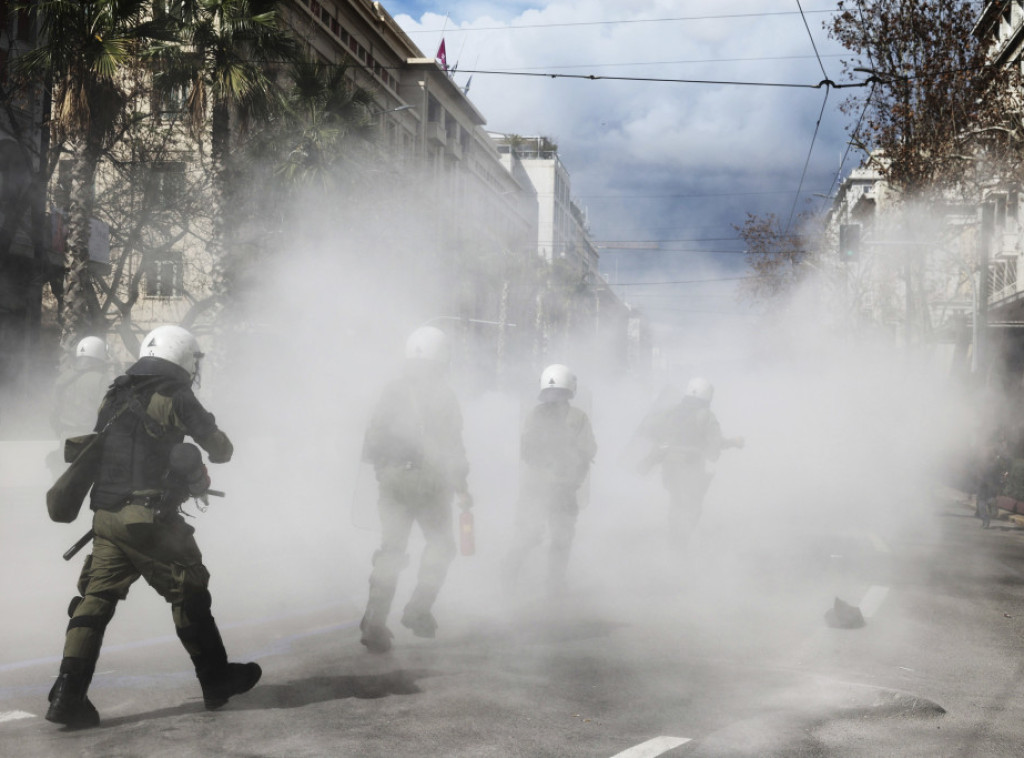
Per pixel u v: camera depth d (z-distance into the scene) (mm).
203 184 25578
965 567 10469
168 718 4352
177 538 4281
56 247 25000
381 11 61031
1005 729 4621
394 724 4328
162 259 28453
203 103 21547
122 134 25078
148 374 4320
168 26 20953
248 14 21094
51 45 18781
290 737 4117
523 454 7516
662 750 4066
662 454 8992
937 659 6039
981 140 25453
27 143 24516
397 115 62281
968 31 25109
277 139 25688
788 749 4168
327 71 26625
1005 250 35938
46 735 4082
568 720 4453
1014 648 6453
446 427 5652
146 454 4254
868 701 4895
